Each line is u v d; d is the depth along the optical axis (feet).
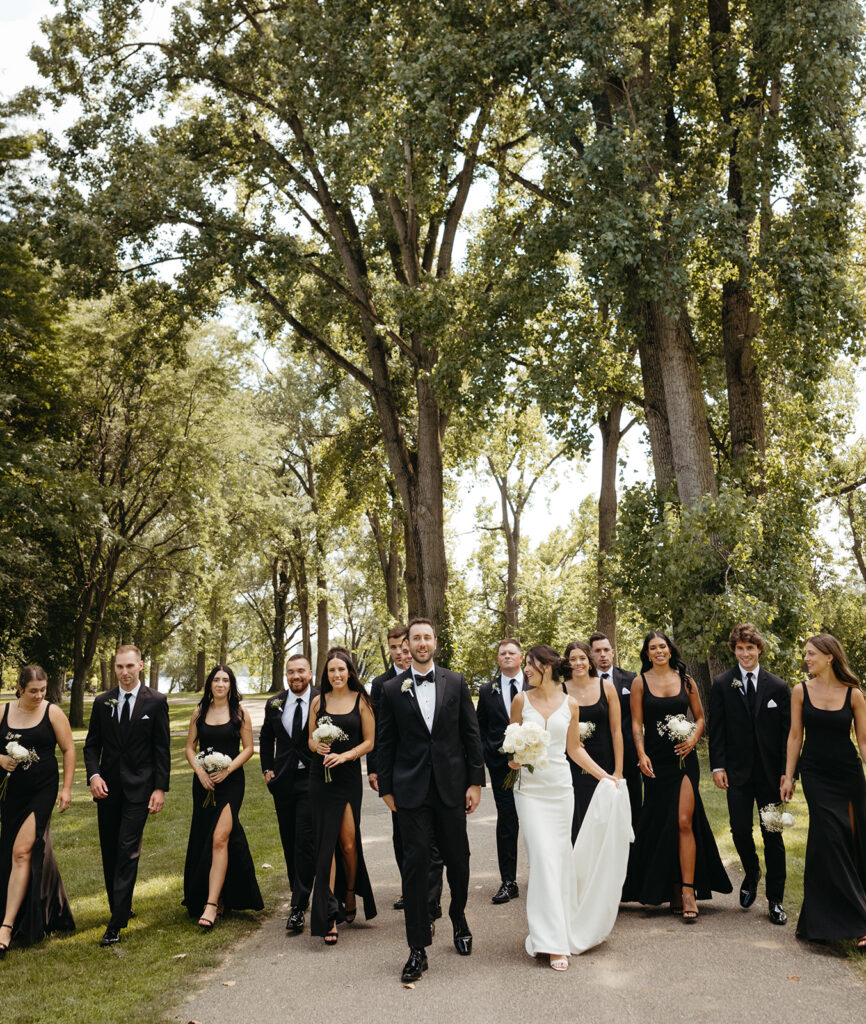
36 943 19.42
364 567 142.00
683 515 47.16
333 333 79.15
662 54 55.11
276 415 115.55
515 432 94.17
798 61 44.60
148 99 64.08
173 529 103.81
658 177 47.24
